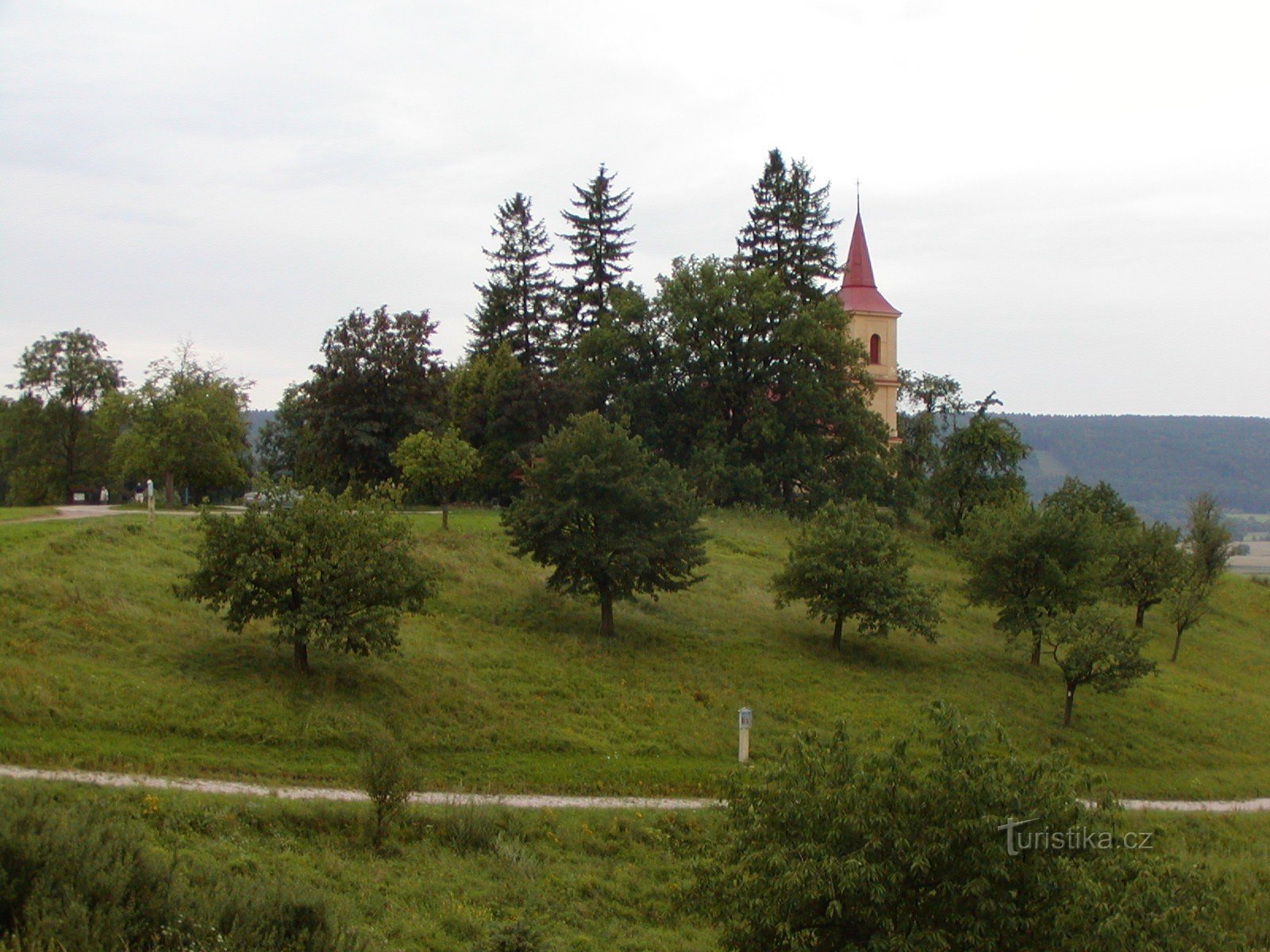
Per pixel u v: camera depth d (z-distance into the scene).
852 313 88.19
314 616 30.31
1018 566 47.19
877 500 76.75
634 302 76.31
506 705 33.53
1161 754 40.56
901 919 16.19
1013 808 16.20
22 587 32.31
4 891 13.21
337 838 22.92
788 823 17.00
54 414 78.69
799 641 44.81
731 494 72.56
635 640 41.44
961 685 42.88
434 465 50.69
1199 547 70.69
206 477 57.22
